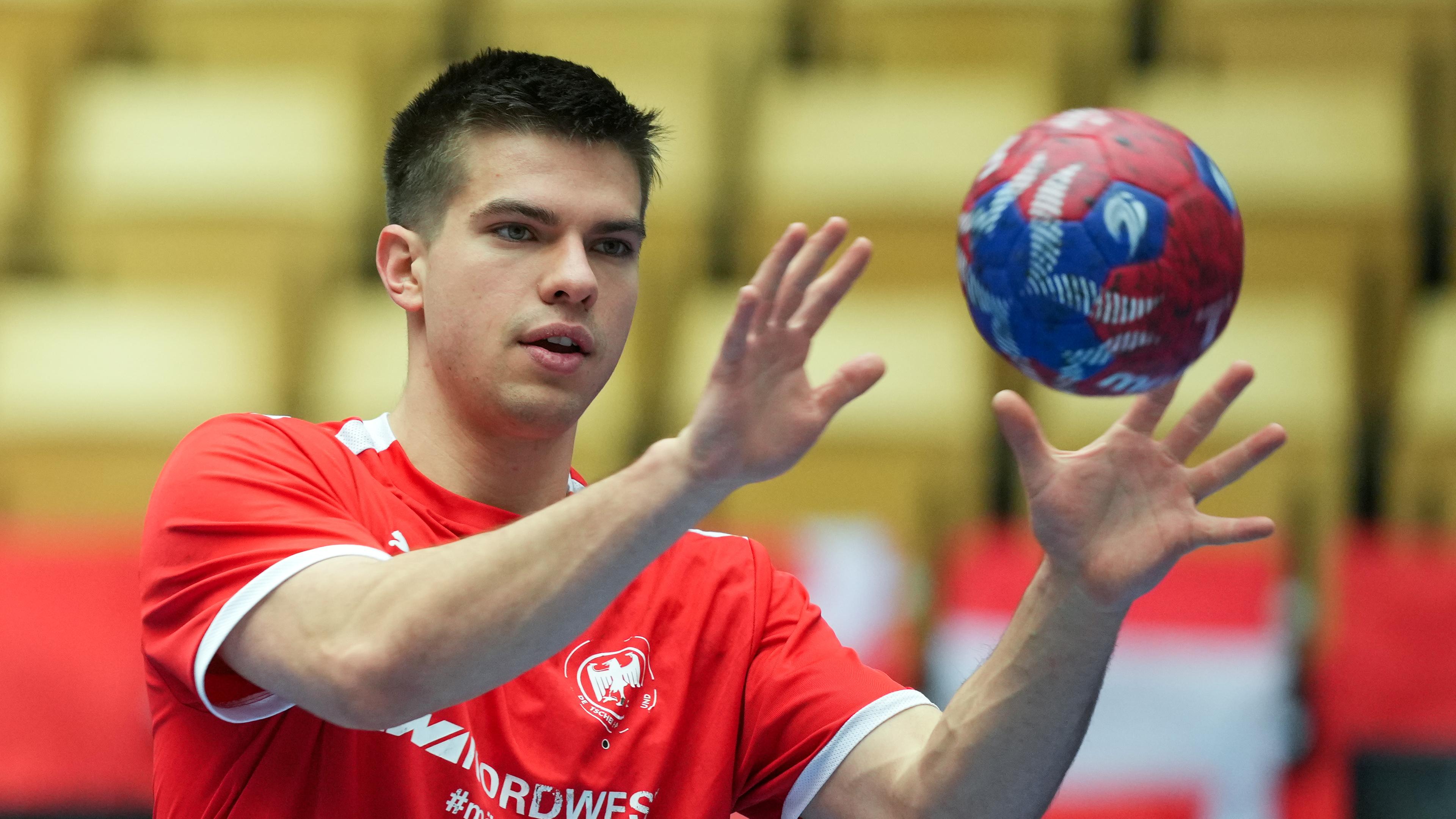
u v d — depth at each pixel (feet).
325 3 69.31
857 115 65.72
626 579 18.17
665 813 23.35
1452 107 67.10
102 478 58.18
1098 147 19.38
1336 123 64.80
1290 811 50.01
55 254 64.75
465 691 18.30
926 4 69.26
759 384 17.97
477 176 22.94
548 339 22.94
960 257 20.42
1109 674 49.21
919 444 57.67
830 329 60.59
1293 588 54.29
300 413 59.82
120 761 48.24
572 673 23.18
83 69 68.54
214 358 60.23
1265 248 63.16
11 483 58.23
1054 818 48.83
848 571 50.75
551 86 22.98
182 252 64.08
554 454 24.36
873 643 50.34
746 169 65.26
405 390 25.09
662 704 23.66
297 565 19.74
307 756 21.43
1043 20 68.59
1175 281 18.88
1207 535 20.22
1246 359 59.36
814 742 24.12
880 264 63.05
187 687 20.47
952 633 50.47
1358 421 61.77
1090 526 20.48
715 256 64.75
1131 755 48.85
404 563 18.72
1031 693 21.36
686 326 61.26
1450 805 50.16
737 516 57.06
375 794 21.49
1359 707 51.03
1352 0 68.13
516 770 22.25
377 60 68.90
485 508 23.99
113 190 65.00
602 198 22.84
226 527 20.56
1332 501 57.00
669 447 18.22
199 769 21.61
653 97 64.95
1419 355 61.31
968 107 65.87
